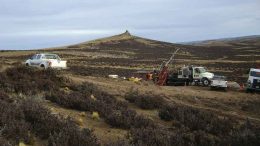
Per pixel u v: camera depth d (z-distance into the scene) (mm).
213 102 28938
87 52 141875
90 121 14609
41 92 18328
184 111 19094
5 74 21406
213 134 16359
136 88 29312
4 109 11188
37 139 10289
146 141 11531
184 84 41188
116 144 10180
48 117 11539
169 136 12547
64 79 24609
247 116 25047
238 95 34844
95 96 20312
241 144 13305
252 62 113562
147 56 135125
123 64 95438
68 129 10539
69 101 16578
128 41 181375
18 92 17500
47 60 39469
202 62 113688
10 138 9422
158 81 39875
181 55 144000
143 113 19047
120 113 15594
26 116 11500
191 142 12992
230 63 109812
